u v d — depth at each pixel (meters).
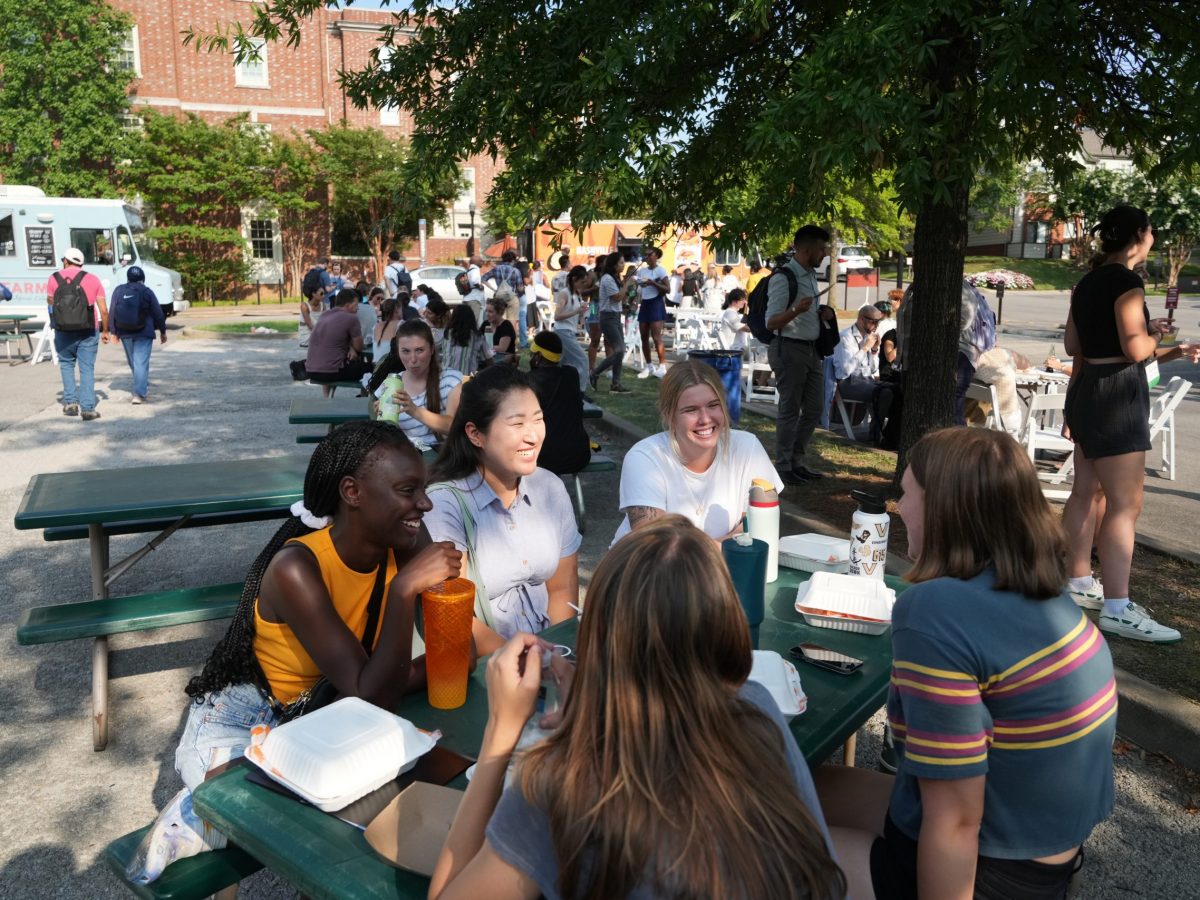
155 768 3.51
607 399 11.59
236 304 34.91
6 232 20.81
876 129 4.02
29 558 5.83
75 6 29.39
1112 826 3.15
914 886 1.81
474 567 2.88
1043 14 3.92
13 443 9.25
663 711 1.22
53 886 2.83
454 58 5.78
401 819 1.66
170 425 10.27
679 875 1.16
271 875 2.89
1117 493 4.24
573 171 5.54
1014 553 1.75
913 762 1.72
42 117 30.22
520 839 1.23
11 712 3.92
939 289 6.07
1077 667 1.71
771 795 1.23
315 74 36.06
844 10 5.50
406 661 2.17
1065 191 6.57
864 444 8.97
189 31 5.71
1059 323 25.83
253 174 33.62
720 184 6.75
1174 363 16.58
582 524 6.52
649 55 4.95
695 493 3.38
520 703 1.41
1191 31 4.98
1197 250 47.06
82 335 10.53
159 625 3.56
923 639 1.72
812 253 7.06
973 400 7.88
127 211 22.84
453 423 3.02
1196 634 4.37
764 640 2.58
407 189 5.79
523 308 18.19
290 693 2.37
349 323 11.00
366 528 2.29
